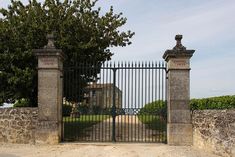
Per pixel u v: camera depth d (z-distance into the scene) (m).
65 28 19.17
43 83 15.87
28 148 14.84
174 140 15.36
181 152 13.65
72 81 17.91
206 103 17.27
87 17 19.84
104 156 13.15
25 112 16.14
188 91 15.57
